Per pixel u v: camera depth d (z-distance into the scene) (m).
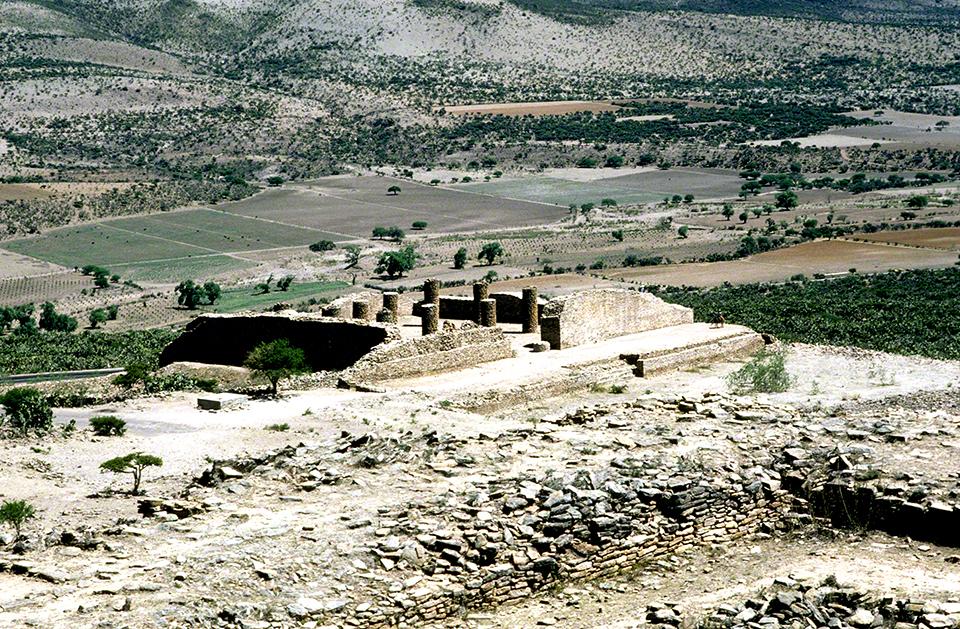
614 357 65.88
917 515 28.84
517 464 32.16
